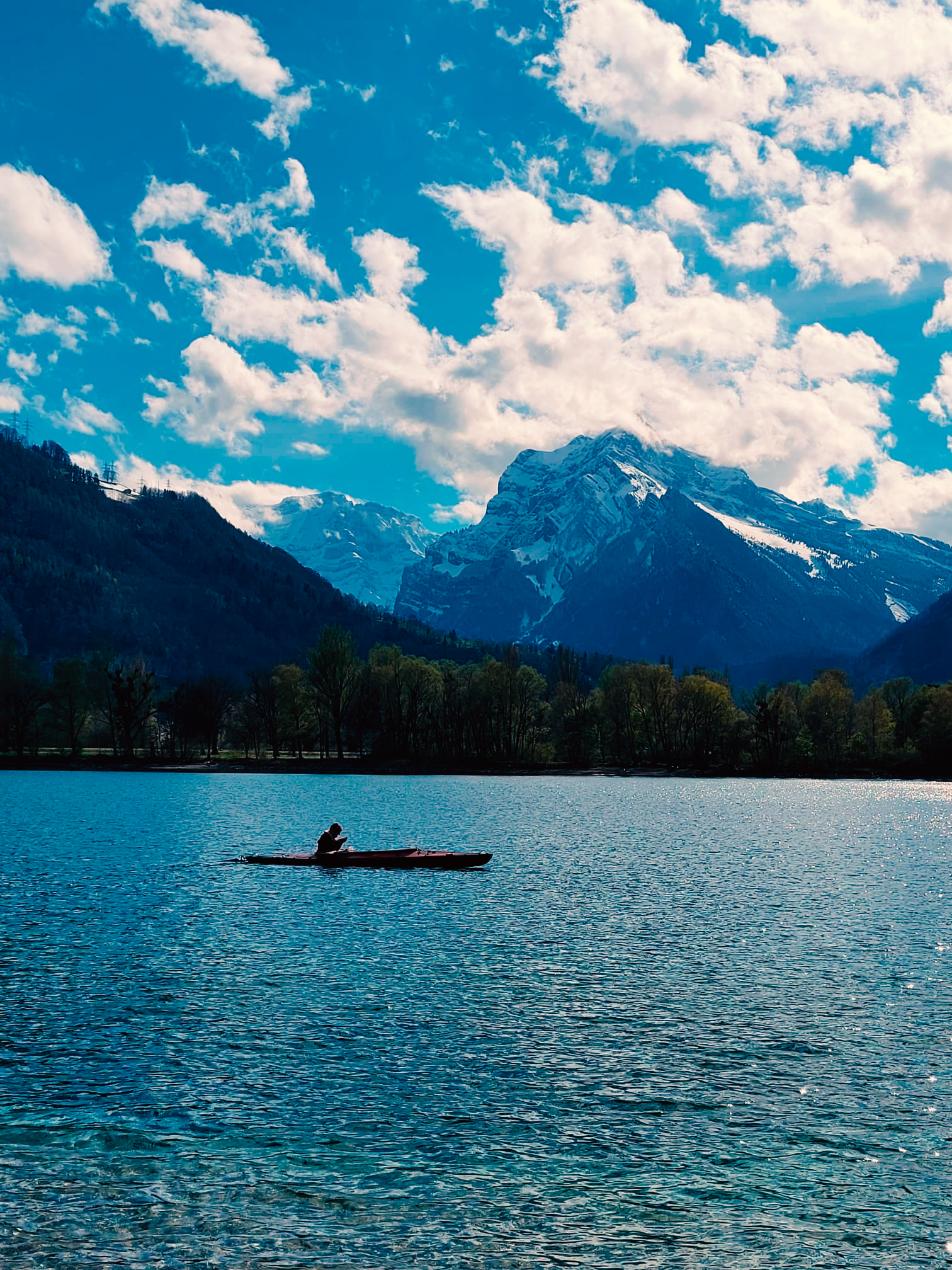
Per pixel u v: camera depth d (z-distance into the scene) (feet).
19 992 118.52
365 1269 64.54
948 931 159.43
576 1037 104.53
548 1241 67.56
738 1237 68.18
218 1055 98.58
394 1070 95.35
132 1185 74.49
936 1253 66.59
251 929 155.94
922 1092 90.99
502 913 172.45
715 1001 117.80
